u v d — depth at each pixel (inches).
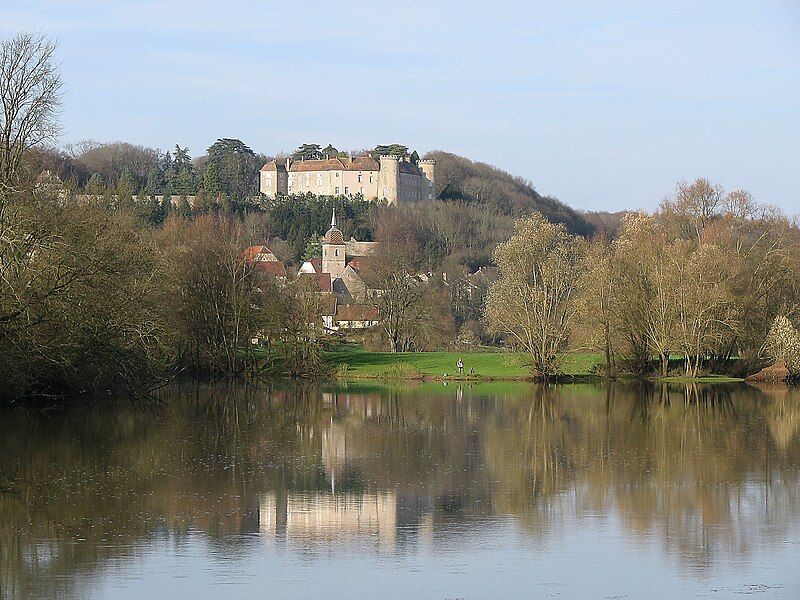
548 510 1649.9
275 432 2566.4
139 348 2999.5
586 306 4084.6
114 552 1379.2
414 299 5374.0
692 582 1264.8
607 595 1217.4
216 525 1530.5
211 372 4259.4
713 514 1620.3
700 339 4126.5
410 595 1210.6
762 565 1336.1
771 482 1883.6
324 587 1236.5
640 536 1486.2
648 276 4207.7
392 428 2664.9
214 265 4232.3
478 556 1378.0
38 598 1190.9
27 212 2513.5
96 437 2389.3
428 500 1723.7
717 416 2952.8
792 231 4589.1
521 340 4200.3
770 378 4074.8
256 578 1270.9
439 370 4419.3
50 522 1534.2
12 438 2345.0
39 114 2674.7
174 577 1268.5
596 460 2137.1
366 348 5334.6
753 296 4190.5
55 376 2891.2
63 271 2603.3
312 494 1764.3
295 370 4357.8
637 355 4227.4
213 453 2196.1
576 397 3563.0
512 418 2910.9
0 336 2464.3
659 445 2359.7
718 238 4404.5
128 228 3248.0
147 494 1742.1
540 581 1266.0
